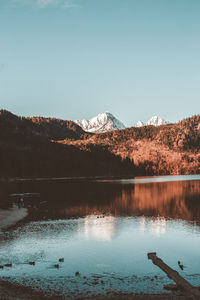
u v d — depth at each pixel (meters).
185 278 25.86
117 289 22.94
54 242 37.34
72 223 50.25
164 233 42.84
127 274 26.38
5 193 110.06
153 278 25.44
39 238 39.31
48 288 22.91
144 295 21.72
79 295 21.64
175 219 54.22
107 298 21.09
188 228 46.19
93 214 60.41
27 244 36.31
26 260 30.14
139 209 67.69
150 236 41.12
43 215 58.34
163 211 64.31
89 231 44.03
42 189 130.75
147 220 53.41
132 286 23.58
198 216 57.38
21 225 48.00
